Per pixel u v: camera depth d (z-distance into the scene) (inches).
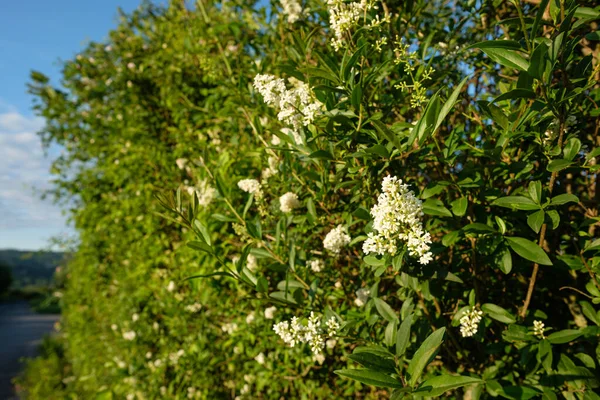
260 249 22.2
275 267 20.6
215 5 40.1
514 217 17.1
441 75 18.2
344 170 18.4
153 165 45.1
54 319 330.6
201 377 35.0
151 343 43.2
